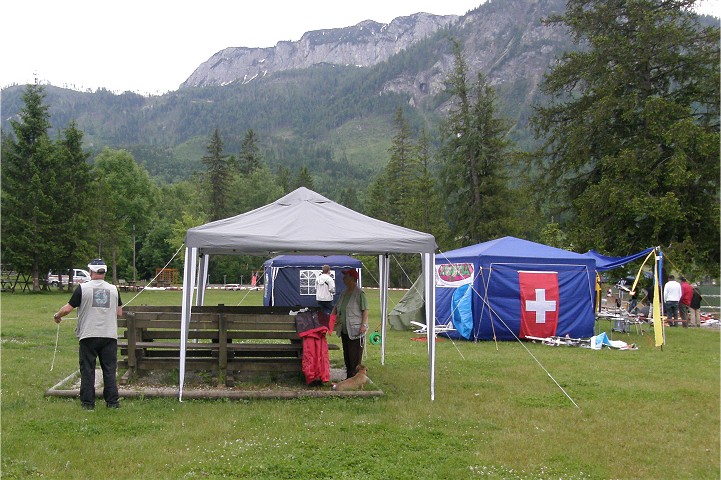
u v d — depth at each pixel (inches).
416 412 301.6
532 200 1132.5
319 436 254.8
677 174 844.0
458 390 359.3
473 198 1504.7
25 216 1533.0
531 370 434.0
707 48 928.3
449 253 700.0
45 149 1552.7
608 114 929.5
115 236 1883.6
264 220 351.6
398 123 2368.4
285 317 347.6
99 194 1834.4
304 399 321.4
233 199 2834.6
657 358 507.2
